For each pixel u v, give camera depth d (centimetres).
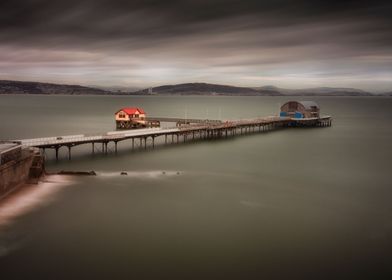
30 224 2642
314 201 3297
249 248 2350
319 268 2130
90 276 2023
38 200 3119
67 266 2116
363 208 3119
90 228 2608
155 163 4875
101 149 5881
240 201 3259
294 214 2952
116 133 5766
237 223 2744
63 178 3828
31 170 3647
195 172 4362
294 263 2178
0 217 2741
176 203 3169
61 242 2391
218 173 4331
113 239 2447
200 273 2064
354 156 5569
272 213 2969
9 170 3189
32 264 2128
